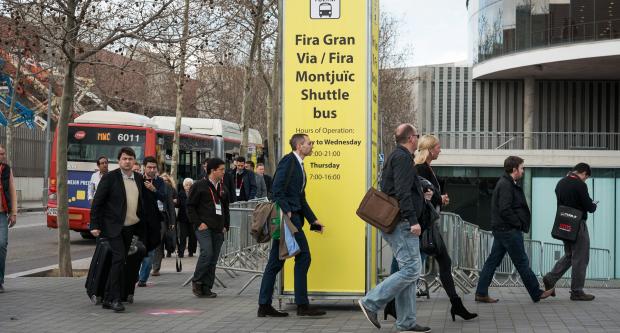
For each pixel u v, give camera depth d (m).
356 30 10.14
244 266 14.09
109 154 23.38
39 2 14.21
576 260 11.41
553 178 36.53
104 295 10.69
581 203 11.43
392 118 54.88
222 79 47.56
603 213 35.41
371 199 8.29
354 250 10.13
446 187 37.75
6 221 12.13
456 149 37.94
